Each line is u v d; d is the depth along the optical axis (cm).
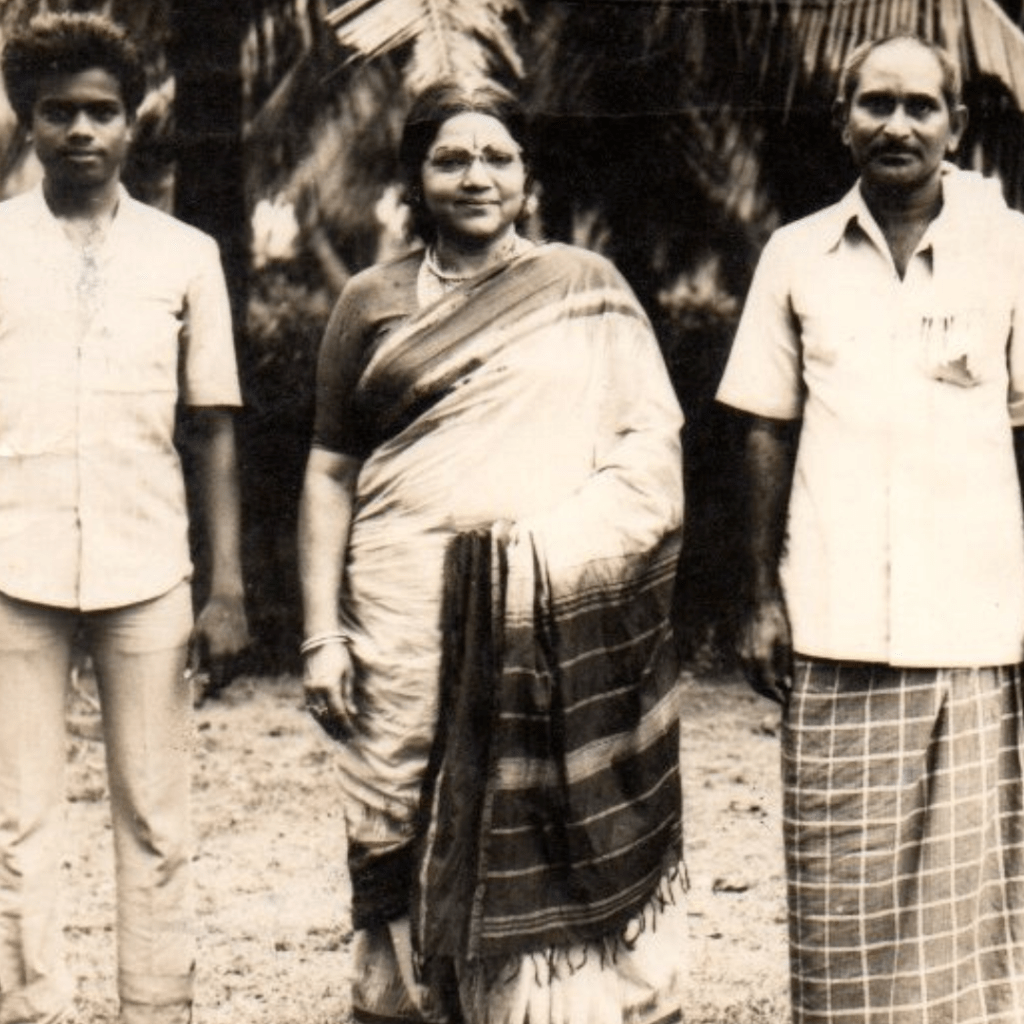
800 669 513
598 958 520
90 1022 599
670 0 891
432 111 508
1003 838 525
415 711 512
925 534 502
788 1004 614
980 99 803
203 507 545
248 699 1001
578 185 970
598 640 511
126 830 539
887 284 502
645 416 517
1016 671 519
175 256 529
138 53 521
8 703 527
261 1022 605
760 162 962
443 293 515
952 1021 517
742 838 783
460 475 509
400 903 518
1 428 521
